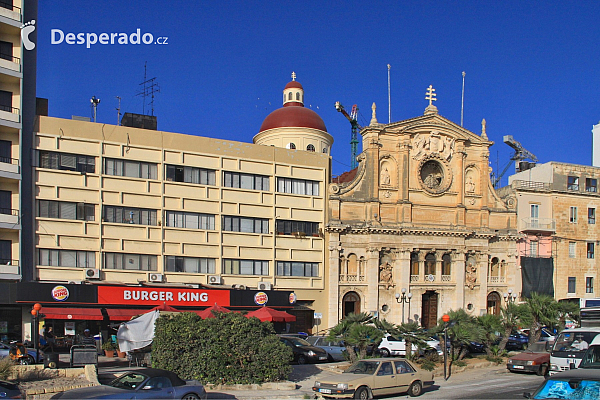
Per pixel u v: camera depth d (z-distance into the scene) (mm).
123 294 41250
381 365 26375
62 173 42500
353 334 33969
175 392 19844
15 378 26078
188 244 46500
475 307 58844
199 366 27125
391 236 55031
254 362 27875
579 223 64500
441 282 57094
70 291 39500
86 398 18547
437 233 56625
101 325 42750
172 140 46688
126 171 44906
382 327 35750
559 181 64438
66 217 42406
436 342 41156
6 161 40438
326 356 37406
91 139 43688
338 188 53812
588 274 64125
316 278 51844
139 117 50344
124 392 19266
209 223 47656
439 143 58531
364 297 53938
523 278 61094
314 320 51344
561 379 16391
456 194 58875
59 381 25922
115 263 43750
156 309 32562
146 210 45312
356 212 54656
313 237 52062
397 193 56344
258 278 49094
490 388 29359
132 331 31422
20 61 41344
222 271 47625
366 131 56156
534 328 42969
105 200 43781
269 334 29734
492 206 60938
